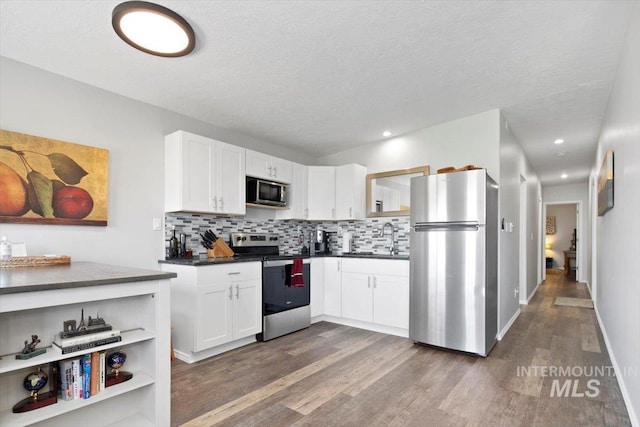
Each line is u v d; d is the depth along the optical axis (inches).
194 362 112.3
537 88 119.3
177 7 73.4
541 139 185.8
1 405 59.6
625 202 91.0
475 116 144.3
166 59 95.2
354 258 154.8
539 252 292.5
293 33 84.6
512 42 90.9
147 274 69.2
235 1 72.2
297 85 113.1
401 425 76.1
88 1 71.3
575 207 399.2
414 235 133.3
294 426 75.5
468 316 119.4
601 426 75.7
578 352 122.5
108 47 88.8
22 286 52.1
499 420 78.0
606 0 75.1
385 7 75.7
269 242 162.4
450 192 125.0
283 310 142.6
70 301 58.2
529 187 231.8
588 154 216.7
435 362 113.0
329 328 153.6
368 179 178.9
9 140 92.2
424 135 159.3
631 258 82.7
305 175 178.9
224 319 119.5
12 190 92.1
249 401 86.4
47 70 100.3
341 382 97.5
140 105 122.7
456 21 81.4
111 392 66.3
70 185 103.3
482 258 117.7
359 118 144.6
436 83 114.3
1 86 92.2
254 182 150.7
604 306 142.0
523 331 149.9
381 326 148.1
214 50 91.4
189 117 138.9
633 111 80.1
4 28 80.0
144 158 122.9
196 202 126.3
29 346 60.1
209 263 114.7
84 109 108.3
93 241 108.8
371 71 105.0
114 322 74.0
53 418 64.4
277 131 159.3
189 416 79.4
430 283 128.0
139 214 120.6
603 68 105.3
